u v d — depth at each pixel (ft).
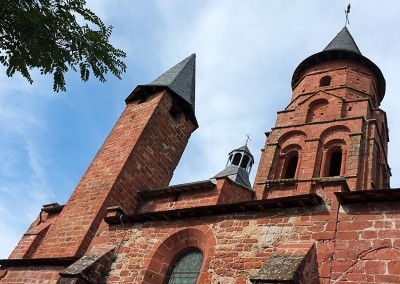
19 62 25.03
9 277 54.65
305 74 81.41
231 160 102.01
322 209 36.99
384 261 30.96
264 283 30.91
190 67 89.97
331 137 63.52
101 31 28.09
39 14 25.17
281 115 73.51
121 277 44.57
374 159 57.88
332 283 31.63
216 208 43.32
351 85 73.56
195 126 82.28
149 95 79.15
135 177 64.54
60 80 27.12
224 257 38.88
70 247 53.88
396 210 33.50
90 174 65.98
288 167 65.67
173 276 43.47
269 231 38.37
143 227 48.83
